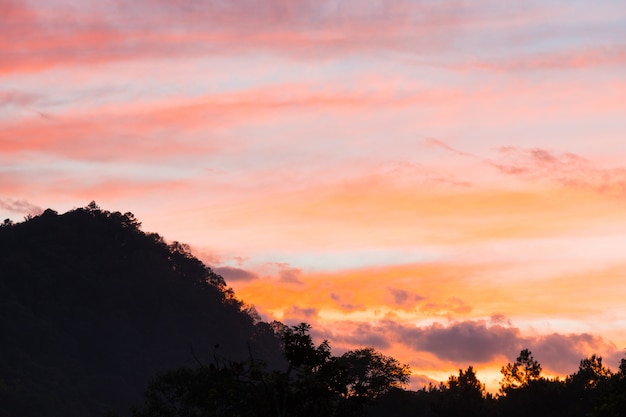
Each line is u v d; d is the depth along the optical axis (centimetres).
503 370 11694
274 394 5000
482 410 11306
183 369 8094
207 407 7300
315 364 5269
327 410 5156
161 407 8212
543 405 10956
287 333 5281
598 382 11100
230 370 5569
